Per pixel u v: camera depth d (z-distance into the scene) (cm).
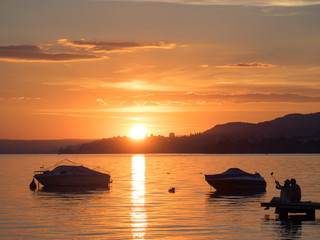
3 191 5184
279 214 3269
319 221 2997
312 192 4706
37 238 2456
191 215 3259
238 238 2467
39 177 5647
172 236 2517
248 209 3588
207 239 2444
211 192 5050
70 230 2677
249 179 5275
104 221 2991
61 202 4062
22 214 3303
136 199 4294
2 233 2588
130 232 2623
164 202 4053
